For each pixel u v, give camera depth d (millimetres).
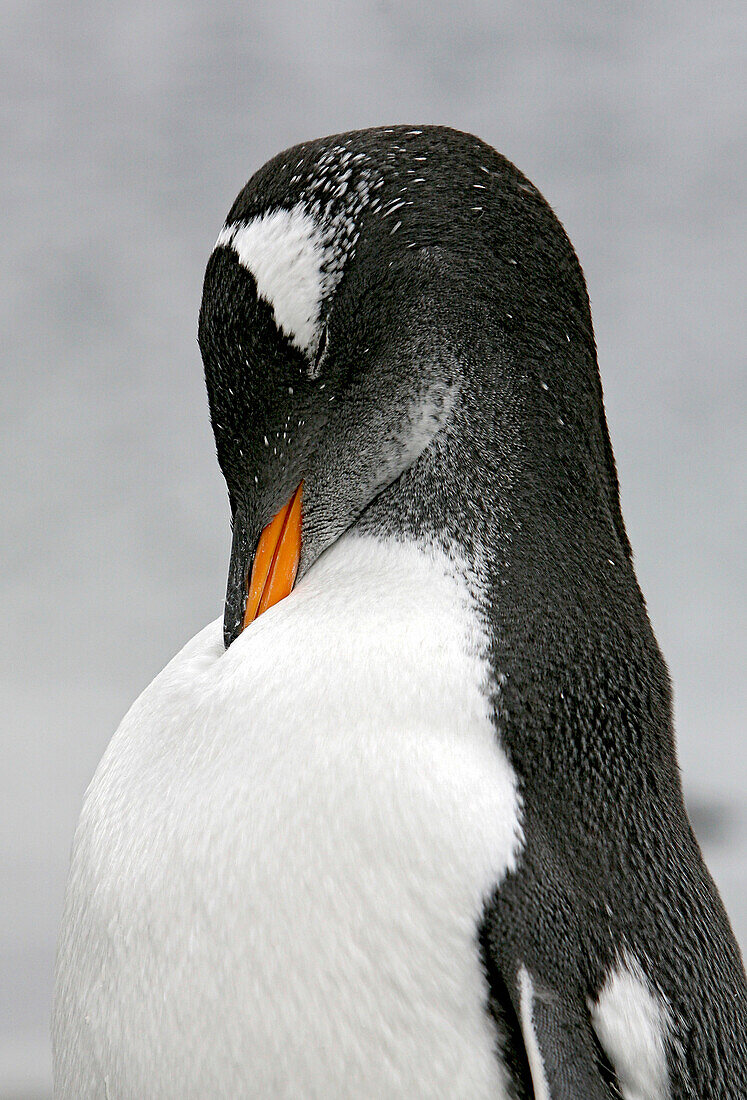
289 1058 3871
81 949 4281
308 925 3877
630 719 4391
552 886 3973
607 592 4504
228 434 5027
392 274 4621
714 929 4418
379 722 4039
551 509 4488
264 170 4910
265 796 3986
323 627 4316
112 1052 4113
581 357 4730
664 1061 4004
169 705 4441
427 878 3881
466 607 4293
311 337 4730
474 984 3877
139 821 4203
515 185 4781
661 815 4371
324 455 4785
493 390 4551
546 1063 3754
